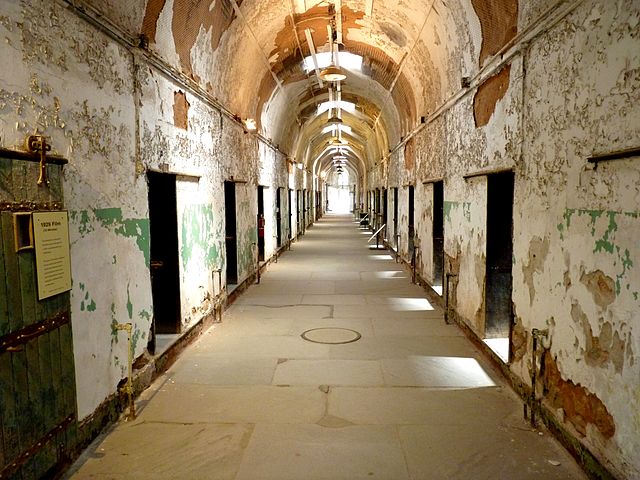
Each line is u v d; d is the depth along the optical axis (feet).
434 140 25.44
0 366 7.55
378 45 29.30
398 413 12.19
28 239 8.34
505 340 16.49
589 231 9.33
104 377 11.34
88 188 10.63
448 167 21.97
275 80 32.91
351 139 81.76
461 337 18.69
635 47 7.84
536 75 11.93
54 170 9.16
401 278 32.04
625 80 8.11
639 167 7.72
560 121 10.59
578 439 9.70
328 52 32.48
